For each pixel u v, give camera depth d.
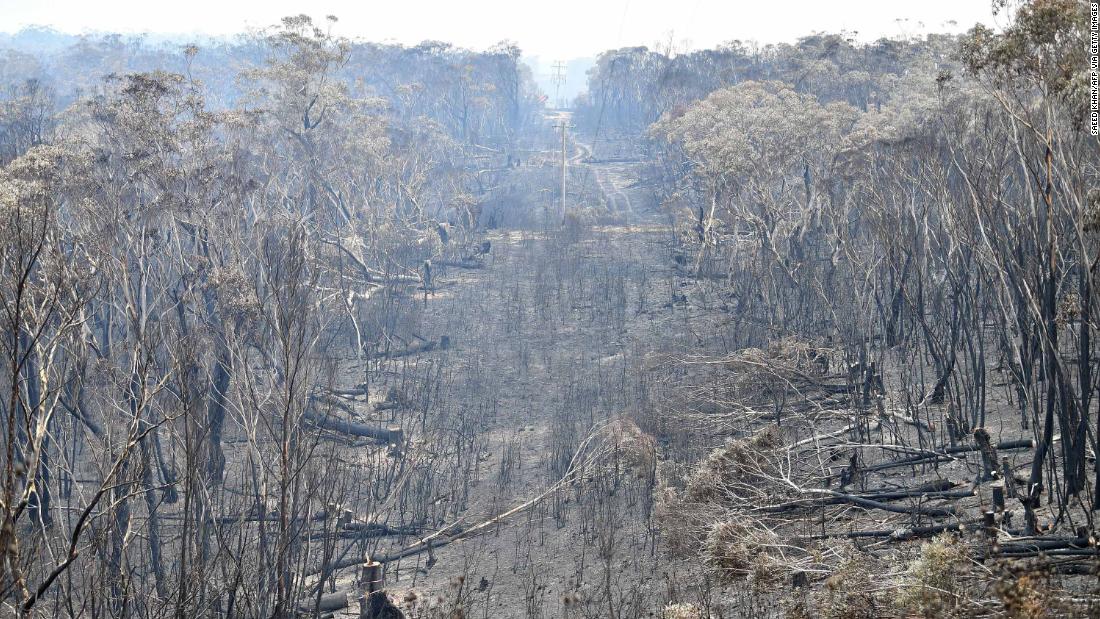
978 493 25.80
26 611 15.72
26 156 38.12
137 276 39.28
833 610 18.11
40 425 17.48
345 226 75.94
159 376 29.86
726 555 23.48
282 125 72.69
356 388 51.78
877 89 97.75
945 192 34.88
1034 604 15.94
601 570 29.66
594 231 97.56
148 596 22.53
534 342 60.53
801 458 32.56
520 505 37.47
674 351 51.81
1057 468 26.27
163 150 48.28
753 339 50.81
